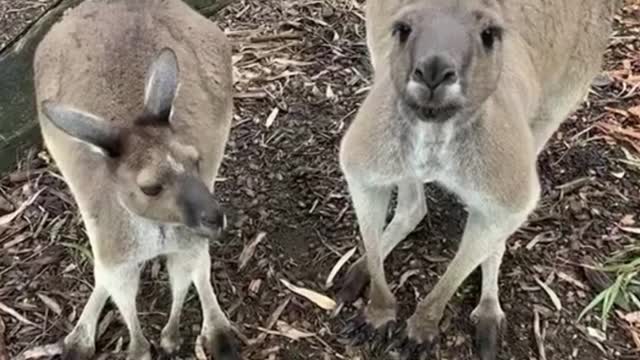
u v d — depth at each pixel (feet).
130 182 2.67
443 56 2.43
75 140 2.77
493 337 3.17
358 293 3.32
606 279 3.41
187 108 2.95
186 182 2.65
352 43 4.19
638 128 3.95
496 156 2.69
